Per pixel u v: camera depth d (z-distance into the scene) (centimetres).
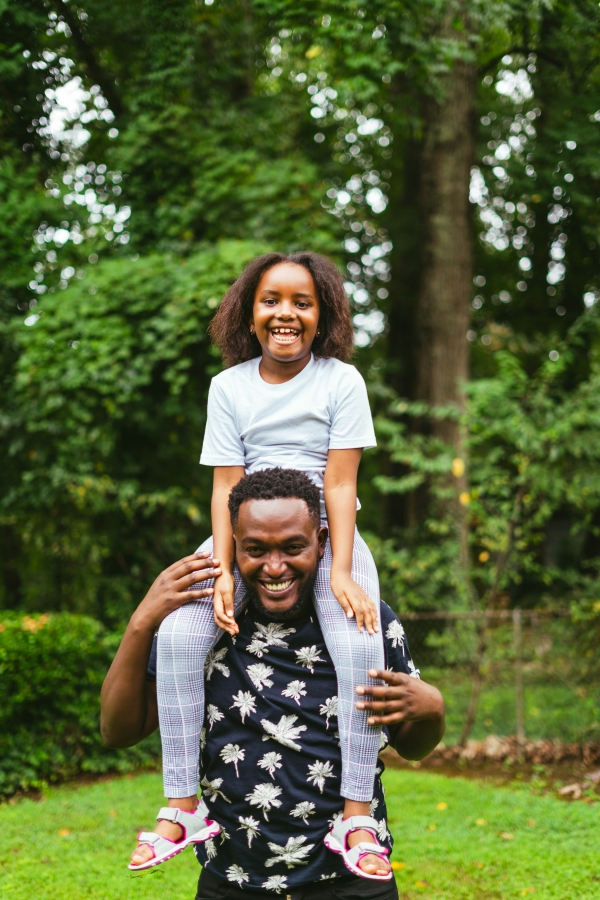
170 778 209
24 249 845
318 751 204
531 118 1204
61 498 877
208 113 940
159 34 877
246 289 244
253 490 209
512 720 753
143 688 224
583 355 1080
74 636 704
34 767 669
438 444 899
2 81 832
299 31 855
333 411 235
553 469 773
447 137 1100
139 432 917
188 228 897
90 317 800
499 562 790
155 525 927
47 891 451
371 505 1506
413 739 234
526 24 1067
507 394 799
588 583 820
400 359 1354
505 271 1443
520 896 443
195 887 461
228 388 242
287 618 211
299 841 201
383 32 865
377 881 205
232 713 207
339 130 1197
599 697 721
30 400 827
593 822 548
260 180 906
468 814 582
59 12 848
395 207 1341
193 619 212
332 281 243
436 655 840
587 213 1170
